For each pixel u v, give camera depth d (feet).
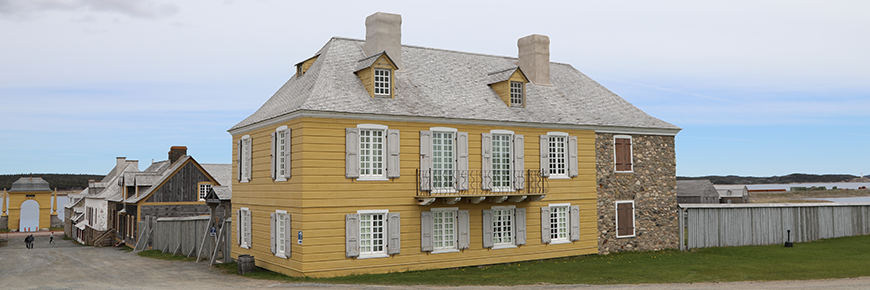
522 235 80.59
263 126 77.30
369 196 69.82
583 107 91.45
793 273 68.59
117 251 129.49
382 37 81.61
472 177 76.54
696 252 90.84
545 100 89.10
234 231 86.99
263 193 76.95
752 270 71.77
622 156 90.94
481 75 89.15
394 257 71.36
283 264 70.59
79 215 204.95
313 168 66.44
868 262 77.56
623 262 80.12
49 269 84.53
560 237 84.94
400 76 80.38
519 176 79.97
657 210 93.50
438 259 74.18
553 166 84.43
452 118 74.95
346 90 72.69
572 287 60.39
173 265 87.40
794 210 103.24
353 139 69.00
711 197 168.55
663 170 94.84
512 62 98.12
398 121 72.18
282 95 82.48
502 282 63.57
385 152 71.20
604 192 88.79
